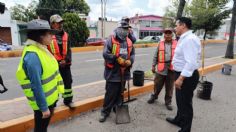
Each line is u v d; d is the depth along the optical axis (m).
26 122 4.01
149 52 19.33
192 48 3.59
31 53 2.54
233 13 14.55
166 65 5.23
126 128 4.31
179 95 3.91
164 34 5.28
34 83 2.54
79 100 5.19
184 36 3.72
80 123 4.43
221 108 5.48
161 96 6.21
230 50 15.09
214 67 10.57
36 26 2.57
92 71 9.91
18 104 4.91
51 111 2.90
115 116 4.80
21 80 2.63
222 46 28.52
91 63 12.34
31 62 2.51
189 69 3.60
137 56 16.25
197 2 24.77
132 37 5.63
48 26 2.65
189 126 4.01
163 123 4.58
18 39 31.94
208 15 23.12
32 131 4.04
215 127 4.47
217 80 8.40
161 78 5.36
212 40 39.09
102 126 4.34
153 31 56.12
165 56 5.20
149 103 5.63
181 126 4.36
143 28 54.69
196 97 6.23
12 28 31.39
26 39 2.67
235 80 8.45
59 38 4.30
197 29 24.56
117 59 4.40
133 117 4.80
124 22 4.48
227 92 6.82
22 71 2.58
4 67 10.84
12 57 15.25
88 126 4.32
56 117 4.42
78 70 10.10
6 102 5.05
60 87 2.99
